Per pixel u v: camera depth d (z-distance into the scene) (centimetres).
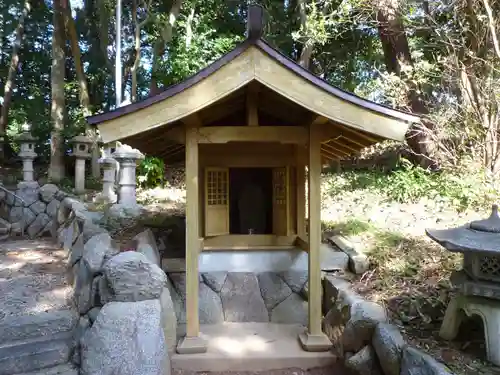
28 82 1271
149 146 370
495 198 451
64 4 934
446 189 507
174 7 841
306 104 259
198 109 256
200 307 354
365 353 256
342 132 299
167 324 284
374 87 678
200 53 805
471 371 196
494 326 202
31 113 1148
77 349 262
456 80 541
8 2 1167
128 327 228
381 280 322
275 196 391
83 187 768
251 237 382
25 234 645
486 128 505
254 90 295
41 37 1277
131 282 246
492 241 198
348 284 331
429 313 267
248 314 357
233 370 285
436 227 421
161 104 255
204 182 368
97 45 1217
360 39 937
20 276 397
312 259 302
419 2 601
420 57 711
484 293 202
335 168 826
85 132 916
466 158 530
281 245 382
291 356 287
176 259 371
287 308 359
